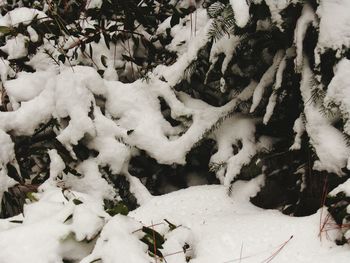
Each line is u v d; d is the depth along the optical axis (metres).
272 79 1.85
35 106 1.97
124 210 1.44
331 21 1.53
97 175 1.96
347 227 1.39
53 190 1.75
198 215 1.68
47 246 1.28
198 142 1.98
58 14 2.38
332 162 1.54
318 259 1.29
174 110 2.04
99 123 2.01
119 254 1.19
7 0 2.86
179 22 2.26
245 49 1.87
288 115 1.92
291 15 1.66
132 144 2.01
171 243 1.41
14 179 1.87
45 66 2.28
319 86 1.61
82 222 1.31
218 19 1.78
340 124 1.60
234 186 1.87
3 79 2.19
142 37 2.34
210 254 1.39
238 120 2.00
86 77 2.03
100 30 2.31
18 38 2.24
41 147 2.02
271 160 1.90
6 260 1.24
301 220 1.48
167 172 2.14
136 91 2.12
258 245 1.40
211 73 1.98
